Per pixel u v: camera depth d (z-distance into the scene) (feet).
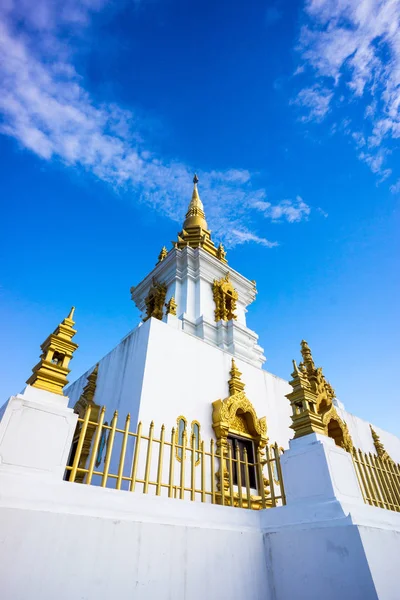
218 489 30.96
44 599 12.12
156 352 34.27
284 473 21.25
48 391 16.79
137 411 30.04
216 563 17.01
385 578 15.57
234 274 69.51
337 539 16.78
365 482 23.99
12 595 11.68
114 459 29.99
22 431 14.76
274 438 40.52
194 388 35.68
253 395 41.86
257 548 19.13
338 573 16.15
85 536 13.91
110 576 13.75
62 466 15.12
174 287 63.87
